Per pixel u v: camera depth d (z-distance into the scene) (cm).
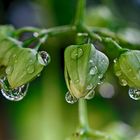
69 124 42
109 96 43
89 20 42
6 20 43
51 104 42
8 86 33
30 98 42
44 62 34
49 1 42
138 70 33
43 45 42
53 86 42
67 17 42
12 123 43
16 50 34
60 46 42
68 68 33
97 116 43
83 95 32
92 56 33
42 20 43
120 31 43
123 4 44
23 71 33
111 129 42
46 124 42
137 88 33
